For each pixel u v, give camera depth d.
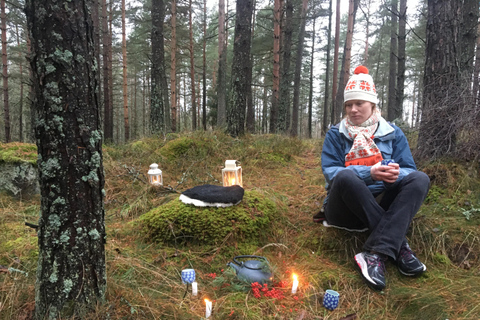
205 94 14.23
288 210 3.01
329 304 1.68
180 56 15.48
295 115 12.16
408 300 1.73
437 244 2.20
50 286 1.36
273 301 1.70
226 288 1.83
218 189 2.64
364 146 2.13
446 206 2.56
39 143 1.28
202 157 4.84
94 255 1.43
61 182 1.30
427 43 3.17
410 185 1.90
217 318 1.55
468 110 2.77
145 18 14.41
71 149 1.29
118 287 1.66
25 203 3.24
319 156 5.73
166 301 1.67
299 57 12.27
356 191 1.91
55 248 1.34
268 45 14.80
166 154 4.87
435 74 3.08
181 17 14.32
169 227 2.32
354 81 2.20
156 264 2.08
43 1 1.19
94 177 1.37
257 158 5.05
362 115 2.20
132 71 23.81
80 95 1.29
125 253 2.15
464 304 1.65
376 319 1.62
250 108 11.77
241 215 2.42
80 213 1.36
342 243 2.30
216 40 20.95
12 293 1.58
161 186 3.53
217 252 2.22
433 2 3.09
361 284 1.90
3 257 1.98
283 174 4.41
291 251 2.35
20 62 13.88
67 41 1.23
